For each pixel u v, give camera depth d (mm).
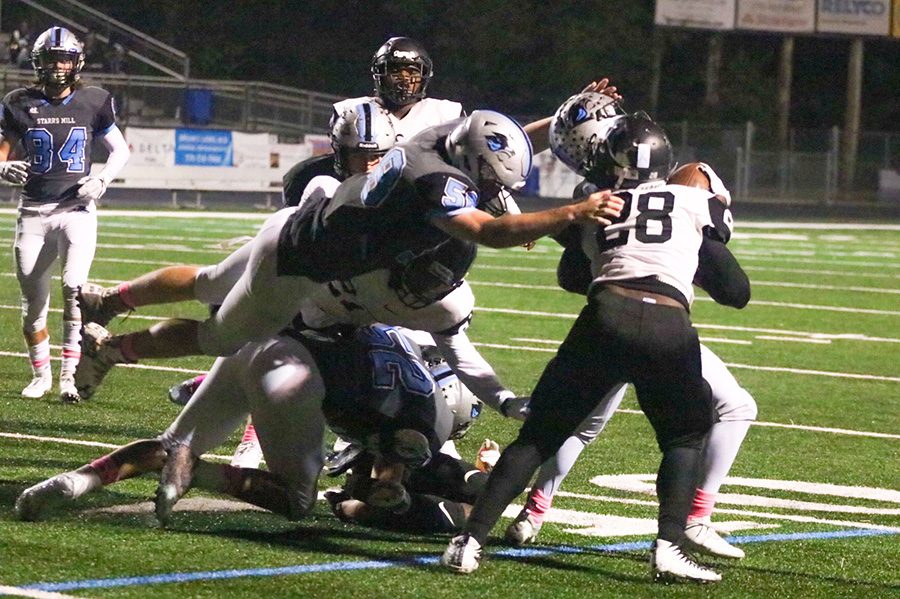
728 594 9500
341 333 10617
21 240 16688
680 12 80250
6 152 16656
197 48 83688
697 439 9797
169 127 52969
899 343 26125
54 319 24297
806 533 11648
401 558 10062
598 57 87438
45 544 9750
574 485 13312
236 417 10461
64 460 13148
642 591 9461
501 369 20969
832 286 36562
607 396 10398
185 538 10281
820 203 77750
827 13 81188
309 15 86250
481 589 9266
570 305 30078
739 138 77125
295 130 65938
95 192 16547
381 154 10805
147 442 10477
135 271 32156
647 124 9922
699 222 9820
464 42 86625
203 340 10344
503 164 9500
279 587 9047
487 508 9633
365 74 86875
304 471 10344
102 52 67000
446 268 9789
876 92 96750
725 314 29641
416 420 10609
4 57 66250
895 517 12516
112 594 8641
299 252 9680
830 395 19969
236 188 54688
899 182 80000
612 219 9773
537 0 88062
